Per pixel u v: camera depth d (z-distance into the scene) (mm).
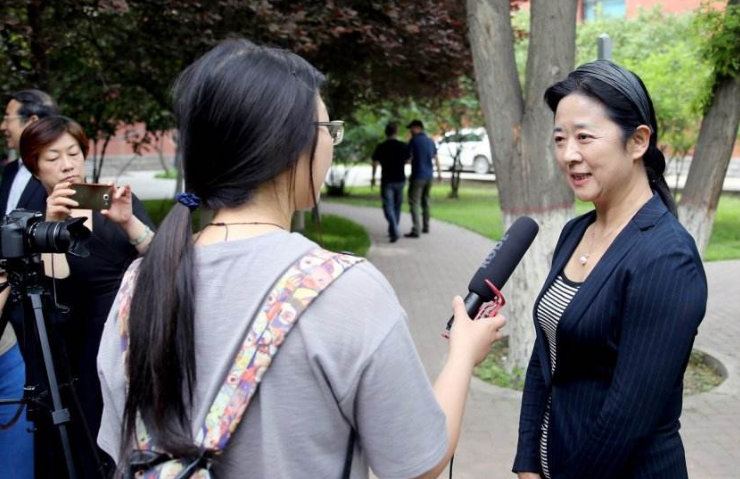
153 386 1286
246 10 6977
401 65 9414
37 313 2600
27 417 2707
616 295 1882
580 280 2029
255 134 1309
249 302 1287
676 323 1783
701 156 5676
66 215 2980
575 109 1955
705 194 5664
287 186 1387
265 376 1257
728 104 5508
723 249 11422
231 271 1314
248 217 1369
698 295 1806
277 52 1389
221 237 1352
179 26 7508
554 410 2055
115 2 6184
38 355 2684
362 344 1251
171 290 1302
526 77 5176
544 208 5203
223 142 1316
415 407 1294
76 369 3092
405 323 1319
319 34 7438
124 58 8352
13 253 2531
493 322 1603
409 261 10883
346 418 1298
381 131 18516
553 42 4965
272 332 1248
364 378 1248
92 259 3070
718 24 5391
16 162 4293
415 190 12891
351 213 16500
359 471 1347
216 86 1315
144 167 31984
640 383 1790
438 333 7094
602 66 1982
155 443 1301
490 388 5383
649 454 1892
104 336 1453
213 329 1297
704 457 4273
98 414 3096
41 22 7004
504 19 5133
